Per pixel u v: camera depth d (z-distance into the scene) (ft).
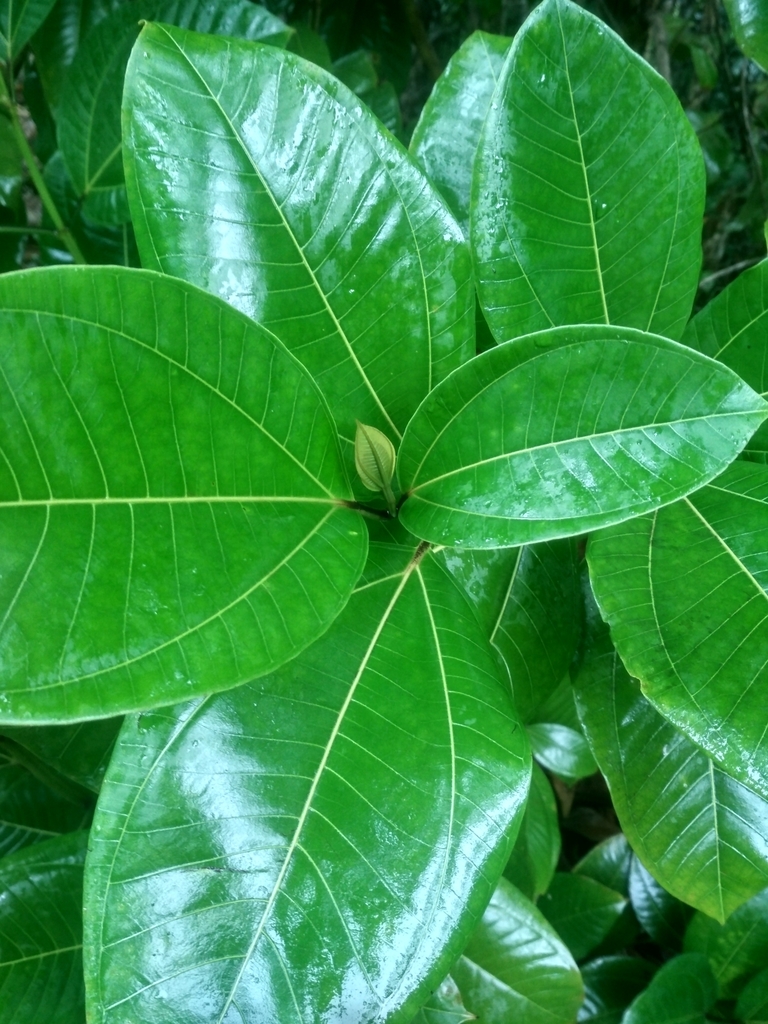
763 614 1.30
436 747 1.23
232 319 1.14
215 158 1.27
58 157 2.74
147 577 1.08
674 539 1.41
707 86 4.05
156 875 1.12
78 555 1.04
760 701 1.24
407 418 1.45
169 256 1.29
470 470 1.34
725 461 1.17
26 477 1.03
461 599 1.41
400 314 1.39
